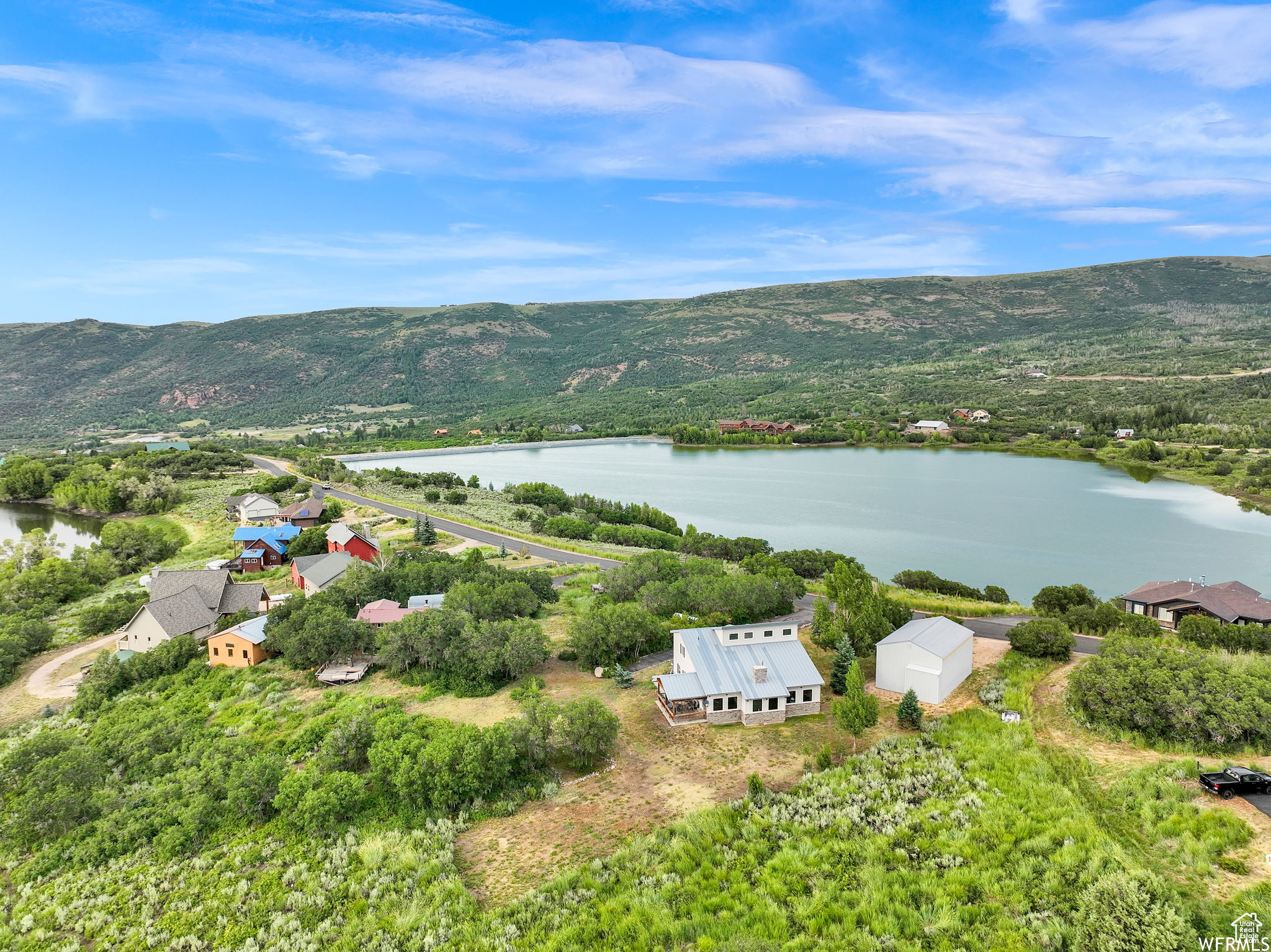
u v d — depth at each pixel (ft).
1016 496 579.48
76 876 134.10
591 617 227.61
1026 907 104.99
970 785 141.79
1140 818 125.39
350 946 107.96
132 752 176.45
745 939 101.81
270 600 291.79
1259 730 144.25
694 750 164.25
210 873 130.82
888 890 111.55
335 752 160.76
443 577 288.30
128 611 299.38
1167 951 90.27
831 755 157.69
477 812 143.43
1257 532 447.42
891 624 221.25
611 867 122.93
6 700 230.68
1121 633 229.04
